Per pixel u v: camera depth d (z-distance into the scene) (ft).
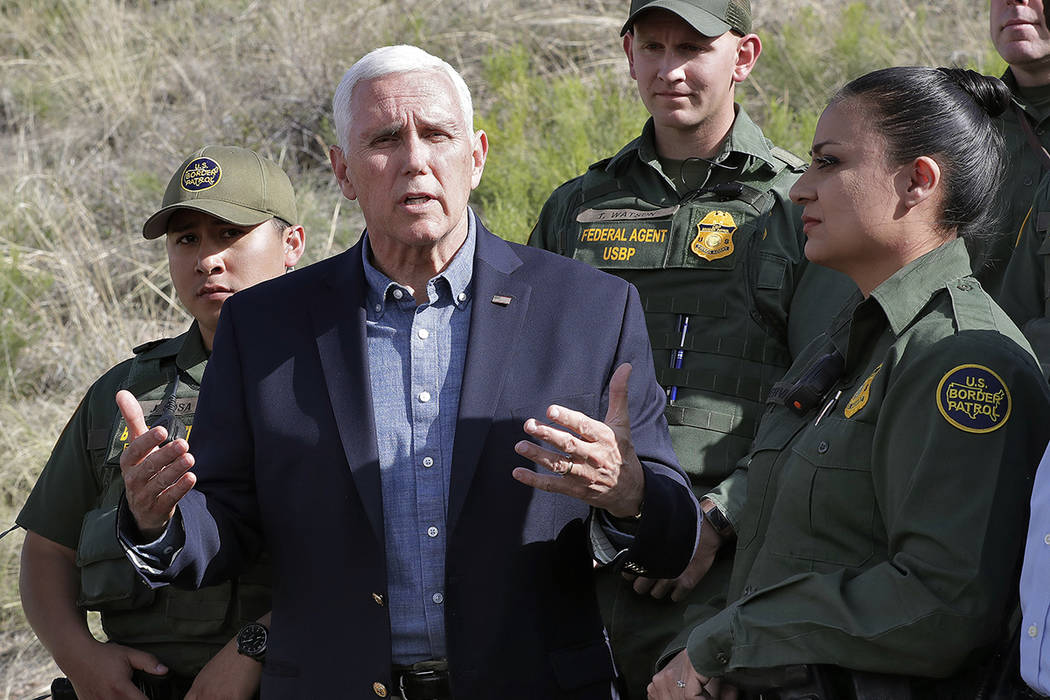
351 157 8.31
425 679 8.05
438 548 8.10
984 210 7.66
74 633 10.32
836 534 7.37
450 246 8.56
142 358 10.89
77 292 22.74
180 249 10.89
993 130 7.73
